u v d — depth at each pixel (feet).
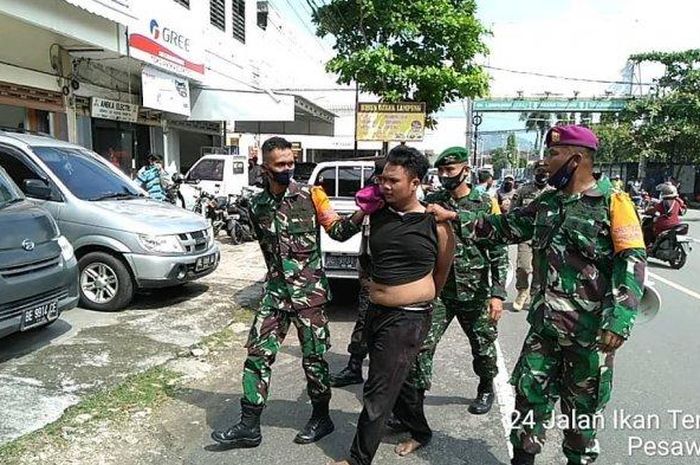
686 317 22.62
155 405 13.30
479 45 39.22
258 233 11.61
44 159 21.59
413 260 9.70
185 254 21.52
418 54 38.37
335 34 39.68
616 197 8.72
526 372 9.65
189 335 18.48
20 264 14.78
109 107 38.04
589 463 9.92
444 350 18.10
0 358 15.70
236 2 55.98
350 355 16.12
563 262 9.10
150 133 45.01
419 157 9.70
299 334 11.60
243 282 26.58
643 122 105.19
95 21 30.42
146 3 35.27
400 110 37.81
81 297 20.97
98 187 22.72
